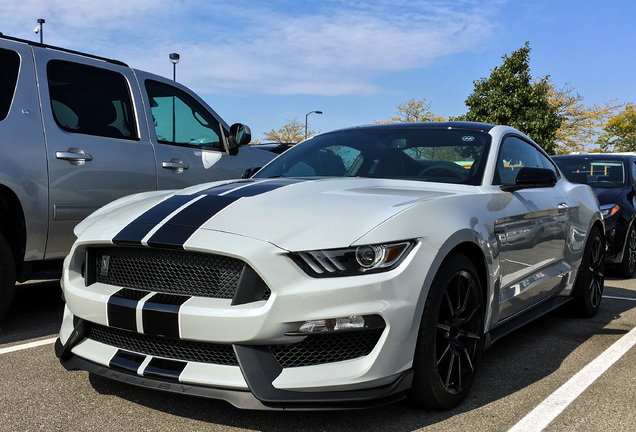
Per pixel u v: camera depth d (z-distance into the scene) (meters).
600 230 4.82
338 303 2.22
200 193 2.82
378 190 2.84
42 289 5.34
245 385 2.21
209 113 5.21
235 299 2.25
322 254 2.25
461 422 2.49
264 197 2.64
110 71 4.45
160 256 2.44
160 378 2.32
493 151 3.46
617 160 7.64
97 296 2.51
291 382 2.22
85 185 4.04
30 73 3.91
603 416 2.58
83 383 2.85
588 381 3.06
